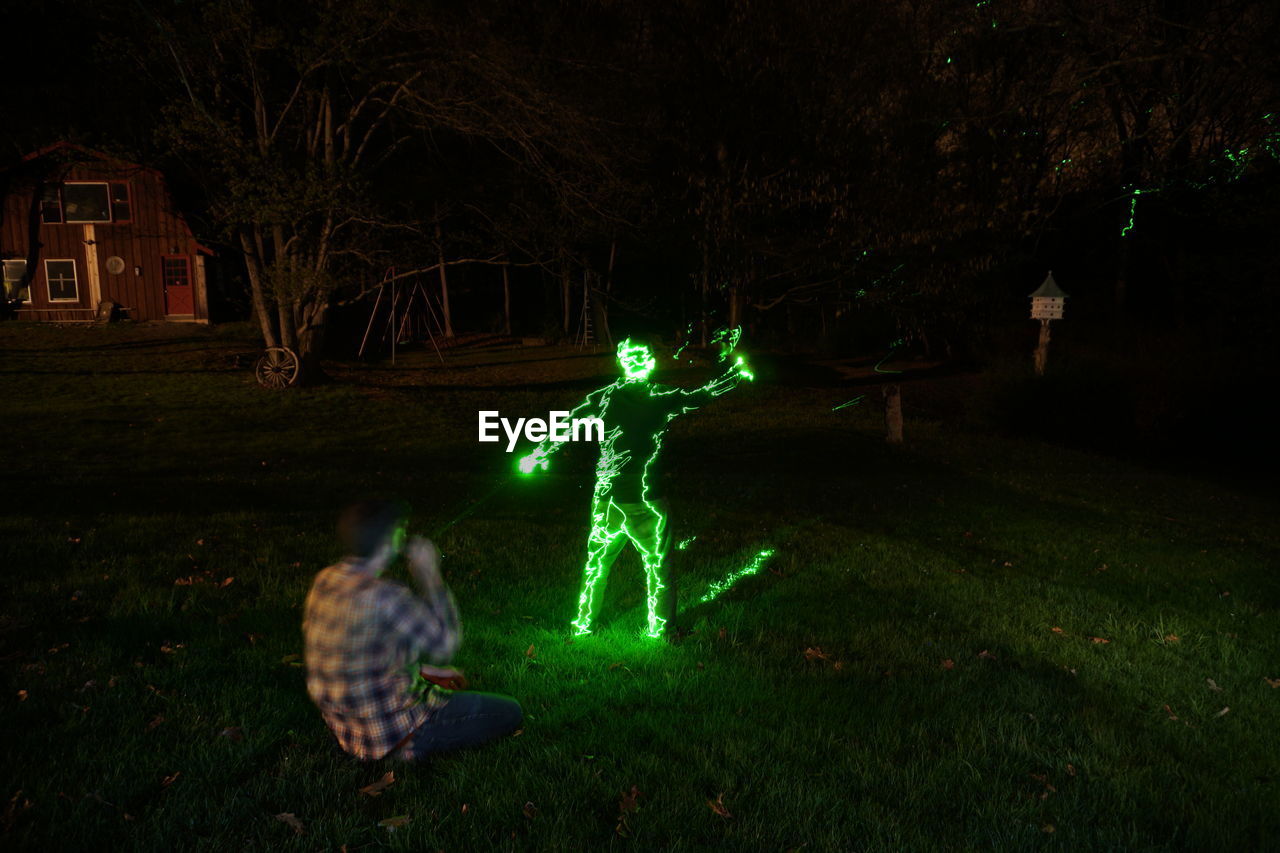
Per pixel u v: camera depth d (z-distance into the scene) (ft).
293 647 16.65
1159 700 16.34
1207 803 12.42
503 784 11.91
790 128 91.86
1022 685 16.48
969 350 110.83
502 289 165.37
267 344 78.54
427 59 68.74
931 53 63.26
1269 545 34.81
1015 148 68.13
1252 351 69.05
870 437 60.23
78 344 93.20
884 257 101.71
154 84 73.10
